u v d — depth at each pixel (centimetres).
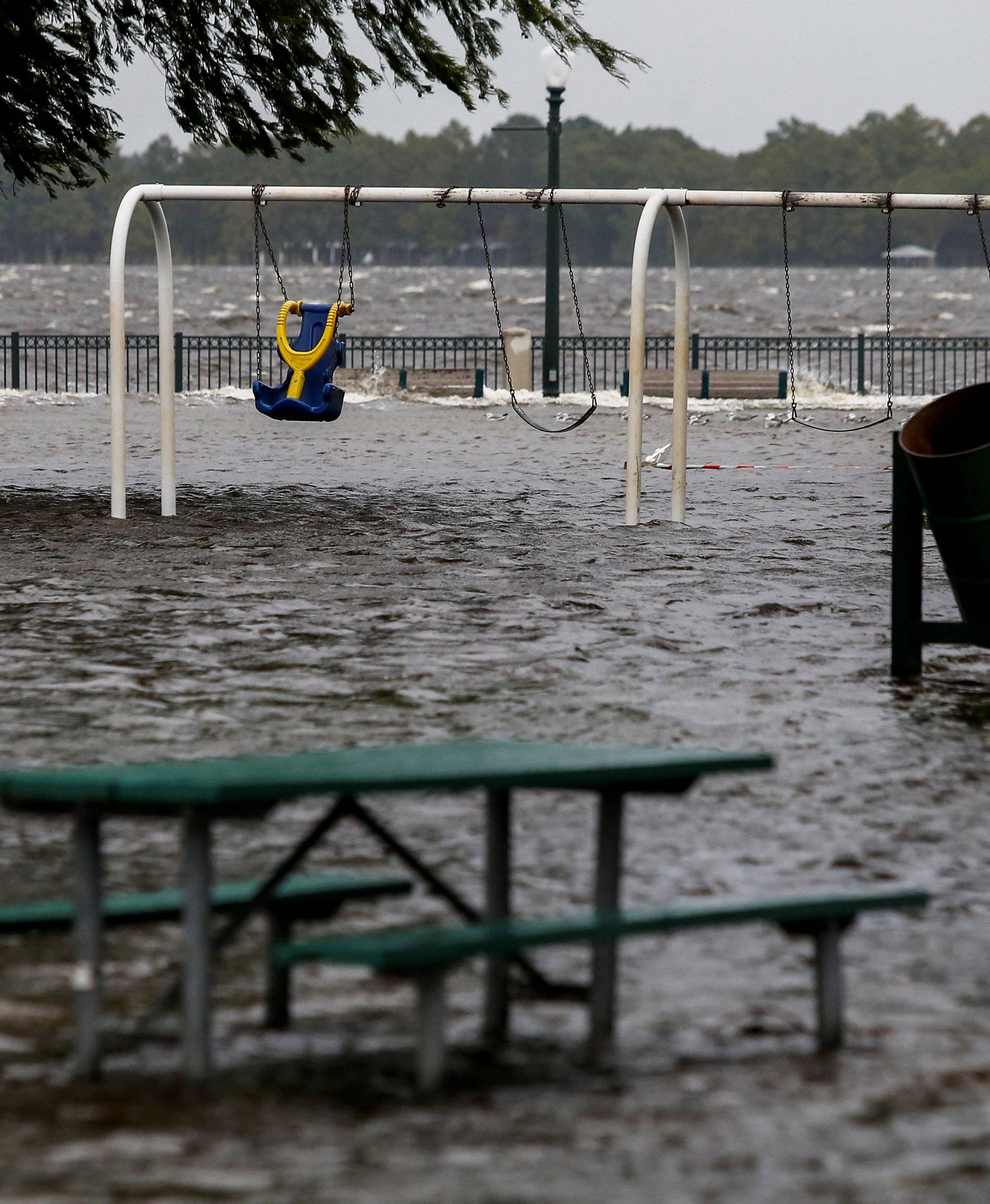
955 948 1880
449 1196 1205
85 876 1491
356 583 4716
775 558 5372
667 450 8756
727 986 1755
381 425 10738
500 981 1625
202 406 11956
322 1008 1689
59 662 3566
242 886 1741
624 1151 1295
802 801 2542
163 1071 1495
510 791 1686
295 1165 1267
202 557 5141
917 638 3559
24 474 7600
